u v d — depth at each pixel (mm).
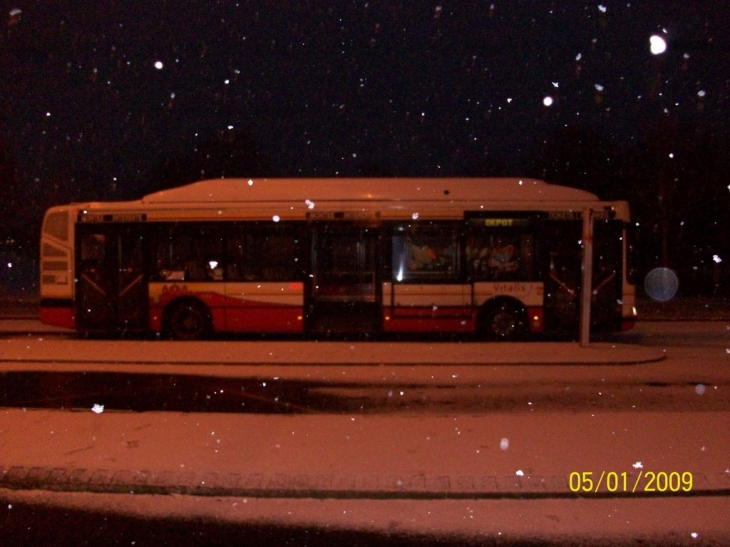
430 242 17891
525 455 7871
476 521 6367
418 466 7531
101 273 18359
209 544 5926
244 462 7668
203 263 18172
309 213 18016
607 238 17828
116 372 13547
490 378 12898
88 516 6500
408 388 12070
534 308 17766
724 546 5855
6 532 6156
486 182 18172
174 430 8836
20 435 8586
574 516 6465
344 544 5926
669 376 13078
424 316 17766
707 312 29047
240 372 13547
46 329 21688
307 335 19328
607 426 8984
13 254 46500
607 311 17750
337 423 9203
